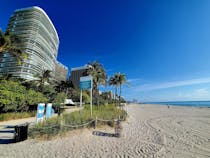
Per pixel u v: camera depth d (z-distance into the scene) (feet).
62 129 27.71
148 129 39.60
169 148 22.97
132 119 62.08
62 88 195.31
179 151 21.65
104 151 20.67
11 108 58.29
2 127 39.09
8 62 215.92
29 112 68.13
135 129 38.83
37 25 247.91
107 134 30.66
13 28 242.58
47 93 102.68
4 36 60.90
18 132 24.26
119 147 22.65
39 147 21.61
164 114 92.38
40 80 141.08
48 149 20.84
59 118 31.65
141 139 28.27
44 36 268.82
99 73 122.01
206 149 22.84
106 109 65.77
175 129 40.70
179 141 27.58
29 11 248.73
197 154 20.49
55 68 352.28
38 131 26.43
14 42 65.87
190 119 66.08
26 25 240.53
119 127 29.99
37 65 242.37
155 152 20.81
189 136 32.01
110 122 38.88
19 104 62.44
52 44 309.01
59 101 92.94
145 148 22.50
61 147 21.81
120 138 28.12
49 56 292.20
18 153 19.16
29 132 26.48
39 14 254.68
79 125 30.86
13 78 92.17
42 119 32.60
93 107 73.67
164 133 34.76
